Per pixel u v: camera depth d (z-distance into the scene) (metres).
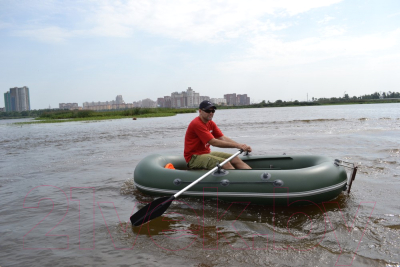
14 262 2.35
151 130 15.05
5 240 2.76
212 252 2.43
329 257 2.28
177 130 14.62
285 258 2.29
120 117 36.62
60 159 7.24
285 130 12.32
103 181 4.88
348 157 5.98
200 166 3.96
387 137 8.85
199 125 3.93
